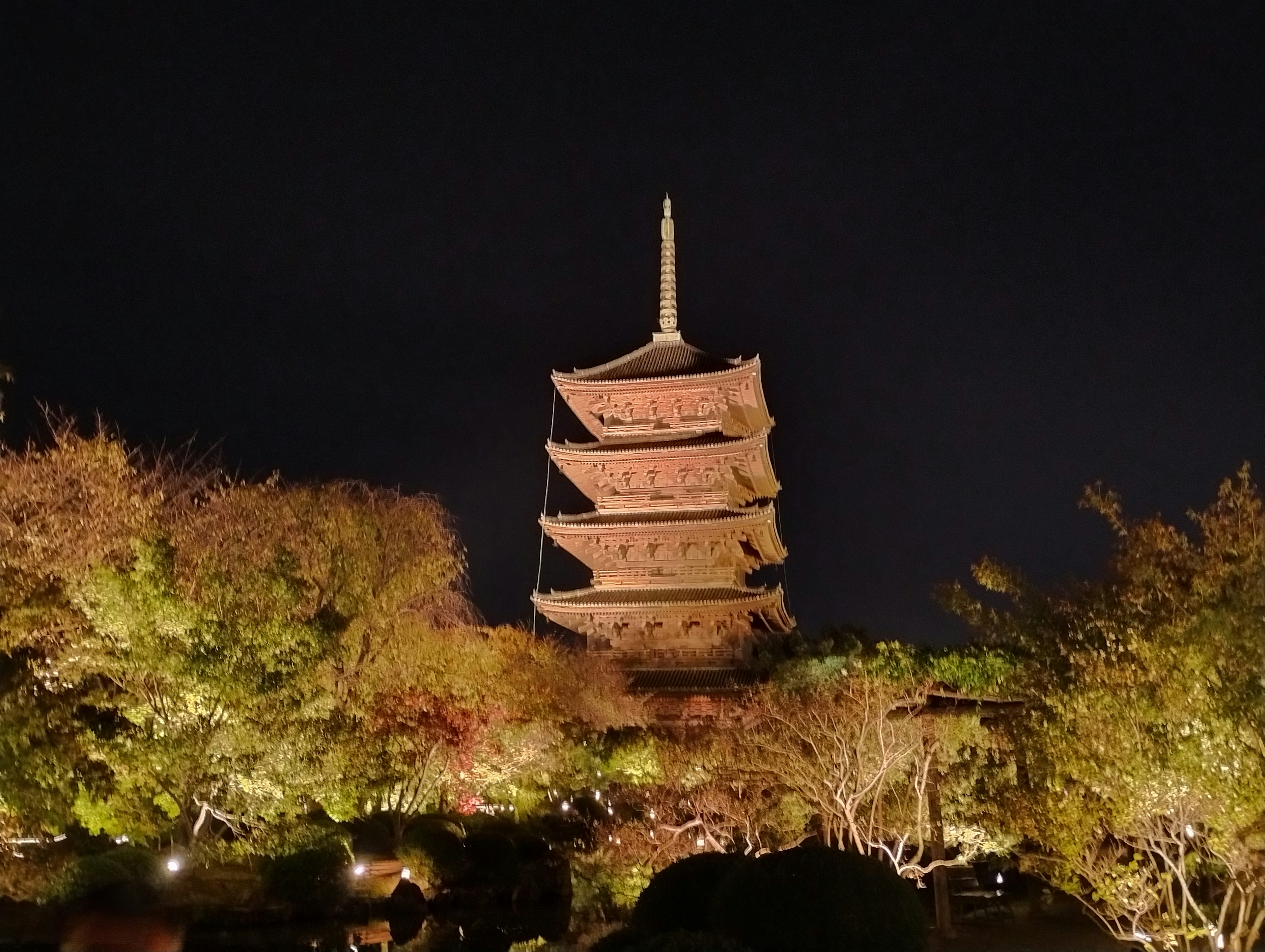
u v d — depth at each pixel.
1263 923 19.34
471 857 32.12
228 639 25.84
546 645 50.69
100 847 28.73
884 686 27.86
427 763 35.62
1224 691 15.93
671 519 62.50
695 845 29.95
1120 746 17.81
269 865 27.17
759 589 62.69
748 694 43.62
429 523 35.44
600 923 28.64
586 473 65.12
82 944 22.70
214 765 26.02
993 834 26.95
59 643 27.03
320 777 27.58
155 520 29.86
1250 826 16.53
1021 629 25.36
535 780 43.09
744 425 69.38
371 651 33.22
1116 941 23.33
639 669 61.41
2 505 28.12
